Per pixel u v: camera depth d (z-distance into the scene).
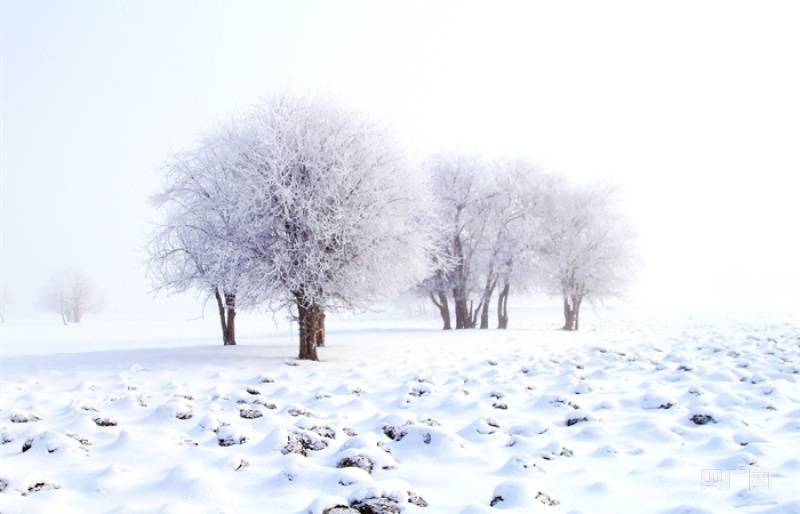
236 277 18.62
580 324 46.97
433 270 24.61
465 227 39.12
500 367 14.33
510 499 4.55
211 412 8.41
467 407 8.89
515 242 39.06
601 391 10.31
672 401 8.59
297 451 6.19
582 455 6.20
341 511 4.09
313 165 18.44
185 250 22.95
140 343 30.88
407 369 14.64
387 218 19.34
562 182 40.03
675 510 4.28
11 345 30.27
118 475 5.14
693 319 41.72
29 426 7.58
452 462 5.99
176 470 5.10
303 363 16.62
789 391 9.44
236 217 18.45
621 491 4.89
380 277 19.42
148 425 7.80
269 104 20.16
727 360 13.66
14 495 4.57
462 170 38.56
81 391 11.48
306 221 17.84
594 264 38.41
